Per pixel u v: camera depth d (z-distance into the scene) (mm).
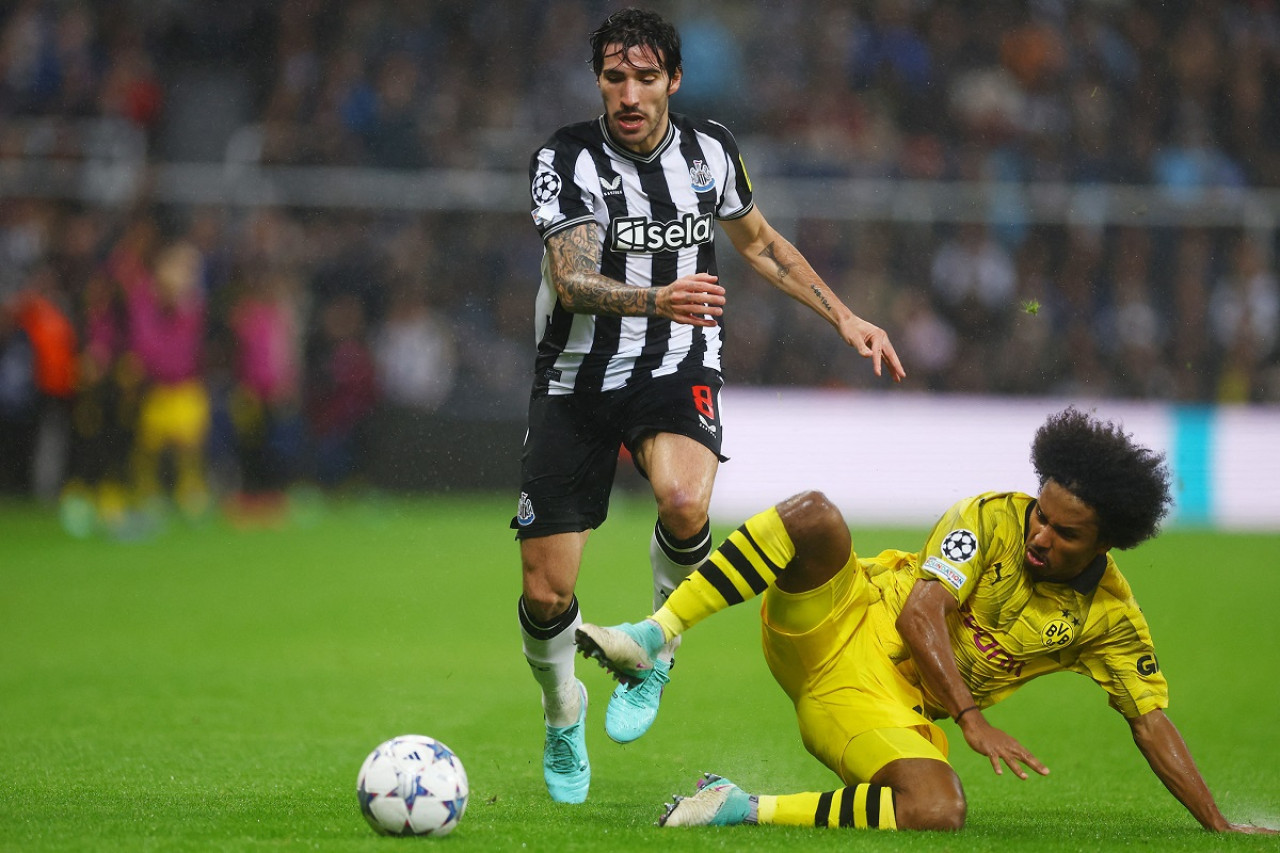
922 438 55250
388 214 59812
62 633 30781
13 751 18781
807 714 14391
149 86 64375
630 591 36156
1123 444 13320
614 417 16625
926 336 58188
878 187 59406
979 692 14688
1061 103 66750
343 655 28438
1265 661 28875
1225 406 55500
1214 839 13641
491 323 58812
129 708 22672
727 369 57219
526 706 23375
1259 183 66000
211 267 56625
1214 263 59438
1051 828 14453
